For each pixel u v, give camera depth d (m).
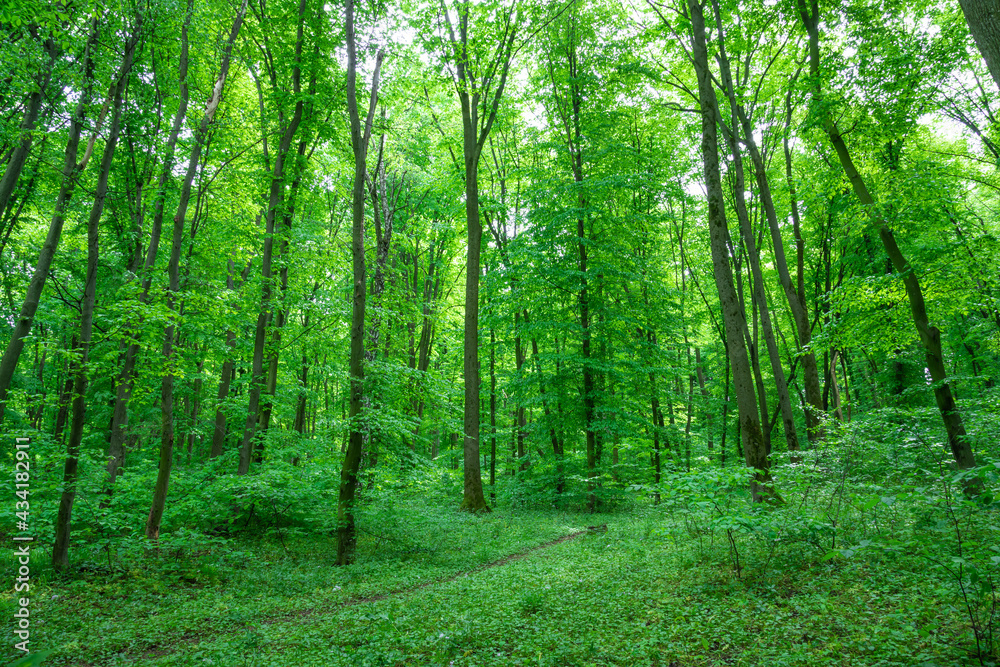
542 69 20.33
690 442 23.69
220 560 10.17
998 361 19.67
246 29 14.75
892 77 11.77
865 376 24.45
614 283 19.64
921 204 11.34
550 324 18.56
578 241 19.08
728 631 4.84
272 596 8.50
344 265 18.86
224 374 17.28
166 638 6.53
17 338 9.09
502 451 26.42
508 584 7.93
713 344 28.75
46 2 8.37
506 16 17.03
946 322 18.16
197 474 14.52
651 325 20.81
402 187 24.42
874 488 6.57
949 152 14.35
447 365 29.53
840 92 12.26
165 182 11.40
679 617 5.38
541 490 19.84
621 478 19.34
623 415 18.20
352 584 9.02
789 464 9.08
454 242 26.44
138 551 9.76
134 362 12.52
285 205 15.91
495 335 23.42
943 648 3.86
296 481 12.13
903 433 9.95
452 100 23.17
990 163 13.96
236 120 15.42
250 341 19.91
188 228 16.38
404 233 24.27
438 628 5.96
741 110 16.78
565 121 19.75
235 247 15.95
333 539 12.65
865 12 12.58
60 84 9.96
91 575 8.90
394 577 9.41
